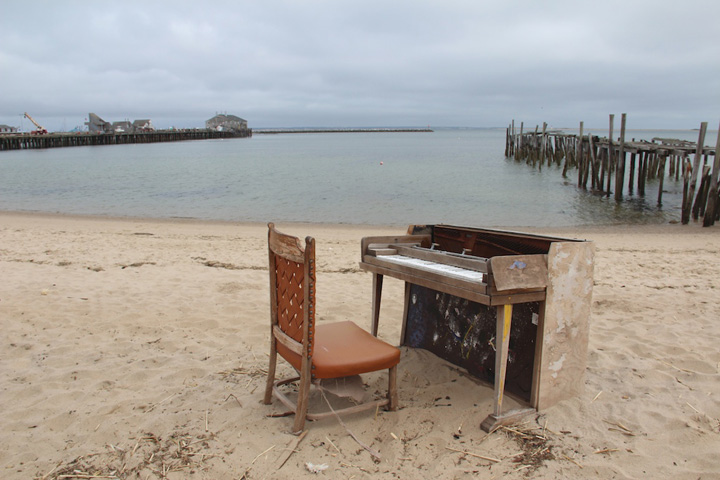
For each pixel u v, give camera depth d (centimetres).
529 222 1548
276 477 246
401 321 495
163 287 606
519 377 318
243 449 269
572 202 1953
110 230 1252
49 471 250
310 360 273
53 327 457
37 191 2292
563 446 270
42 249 881
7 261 761
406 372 367
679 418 294
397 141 10419
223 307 527
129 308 516
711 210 1412
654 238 1214
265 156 5144
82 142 7519
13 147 6388
